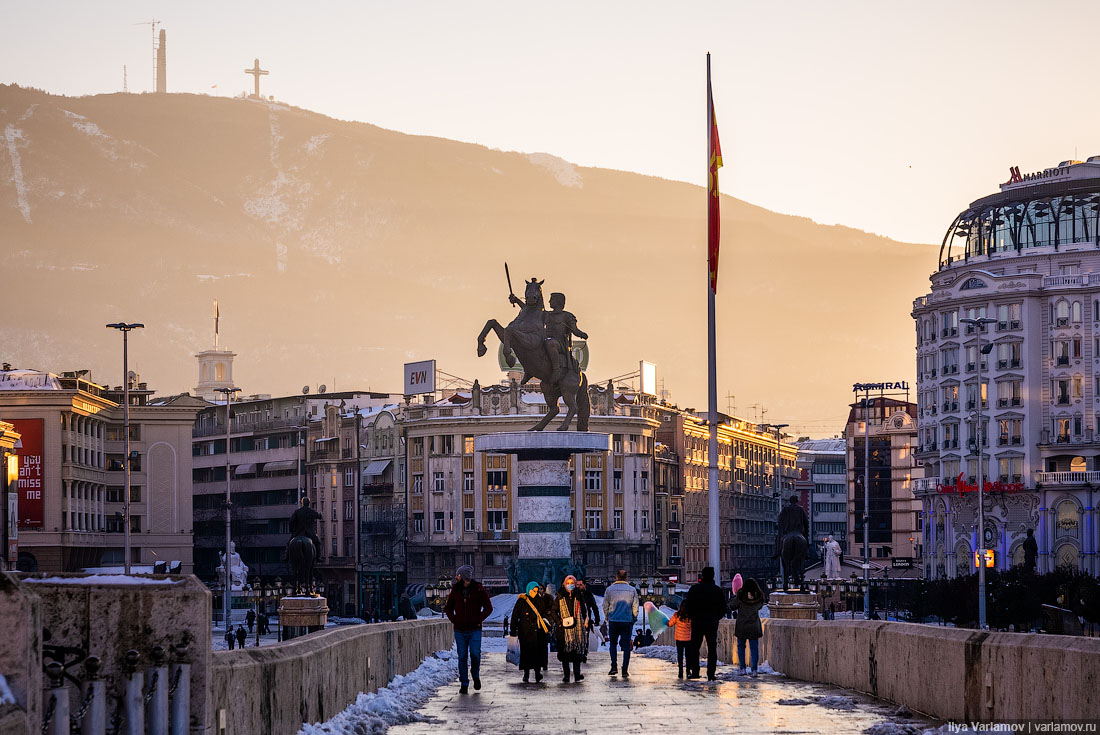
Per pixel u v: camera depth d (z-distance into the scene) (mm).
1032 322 173750
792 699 30781
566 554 73000
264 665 20109
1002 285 175500
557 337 70812
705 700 31406
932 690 25438
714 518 53094
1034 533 169625
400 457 198625
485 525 188875
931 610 145875
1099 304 171000
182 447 189000
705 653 51625
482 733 25234
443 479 190625
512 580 79562
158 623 16422
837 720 26656
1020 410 173375
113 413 186375
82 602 16266
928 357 188125
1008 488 170750
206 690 16562
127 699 15953
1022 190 183125
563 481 73062
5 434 148875
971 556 176250
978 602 133750
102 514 183125
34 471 167375
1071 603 130875
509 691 35344
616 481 193125
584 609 39219
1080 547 165750
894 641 28672
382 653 32719
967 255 186875
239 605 177250
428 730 25812
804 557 57656
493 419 188750
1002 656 21391
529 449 71250
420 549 192375
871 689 30844
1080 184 178625
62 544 167375
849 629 33031
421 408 196250
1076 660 18406
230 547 178750
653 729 25547
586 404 72062
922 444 189500
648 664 48250
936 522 183375
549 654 55562
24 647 13039
